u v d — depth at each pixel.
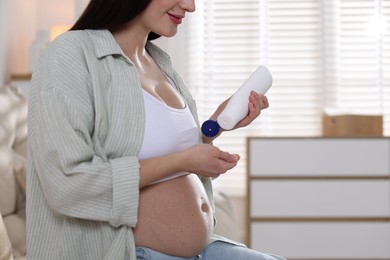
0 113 2.95
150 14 1.77
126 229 1.63
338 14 5.00
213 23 5.04
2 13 4.18
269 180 4.49
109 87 1.69
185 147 1.80
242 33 5.04
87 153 1.59
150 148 1.71
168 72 1.99
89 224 1.66
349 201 4.50
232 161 1.69
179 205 1.73
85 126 1.62
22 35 4.61
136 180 1.59
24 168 2.86
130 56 1.82
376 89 5.02
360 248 4.51
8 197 2.74
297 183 4.49
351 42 5.01
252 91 1.83
